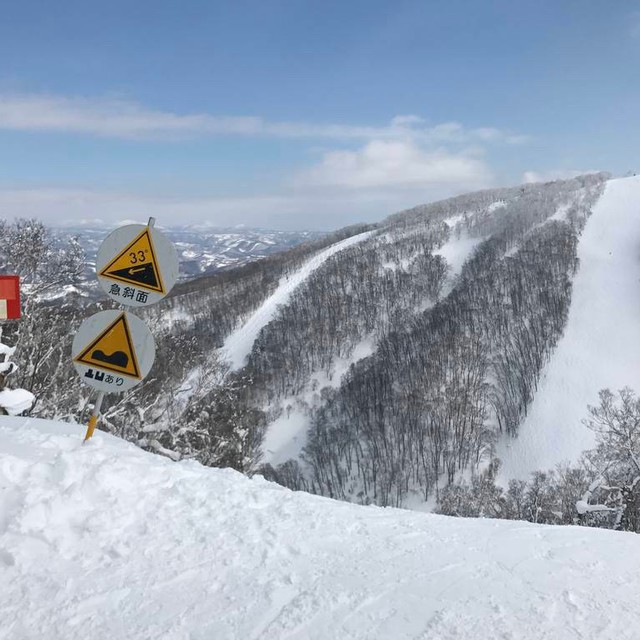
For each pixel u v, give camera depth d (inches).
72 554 151.3
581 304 4798.2
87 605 132.1
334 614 136.3
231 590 144.2
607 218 6382.9
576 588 154.5
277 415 4212.6
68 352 721.0
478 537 196.2
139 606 134.0
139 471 193.5
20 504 161.3
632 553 183.6
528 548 186.7
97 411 223.0
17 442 234.1
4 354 420.8
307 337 4963.1
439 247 6530.5
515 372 4057.6
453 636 128.6
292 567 159.3
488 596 148.2
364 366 4411.9
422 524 207.9
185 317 5251.0
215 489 201.6
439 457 3437.5
